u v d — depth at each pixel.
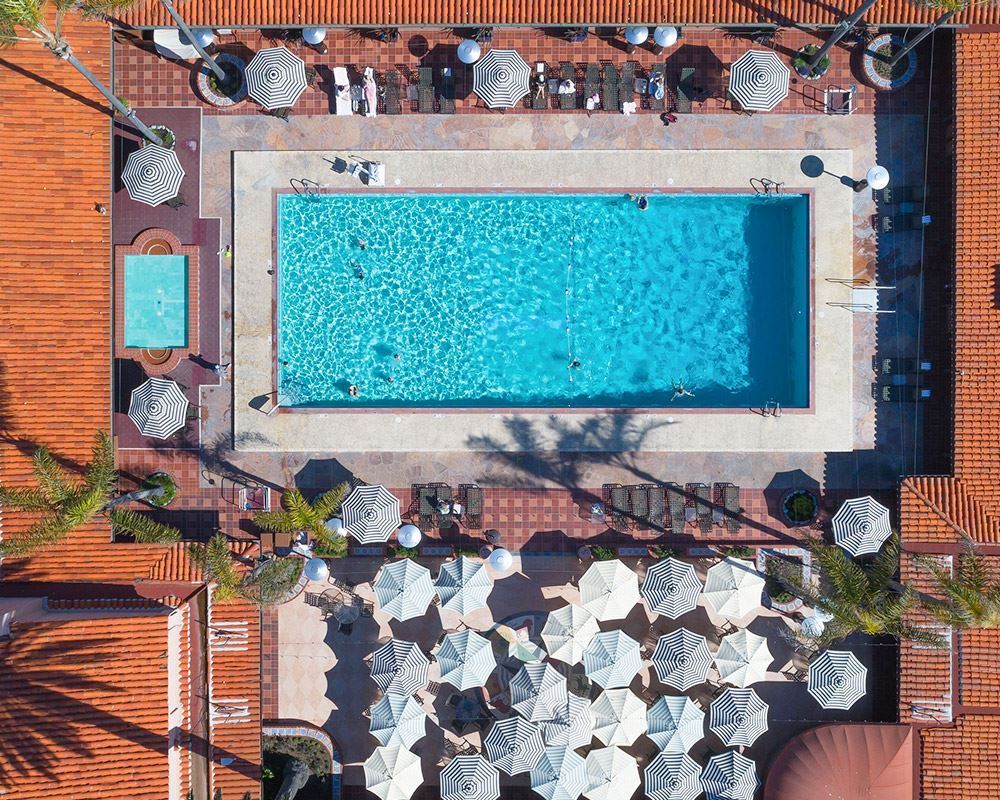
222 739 23.47
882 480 25.03
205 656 23.23
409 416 24.92
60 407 23.05
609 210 25.34
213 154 24.92
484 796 23.28
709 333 25.62
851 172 24.83
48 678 20.69
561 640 23.39
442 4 23.25
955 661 23.25
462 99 24.88
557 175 24.83
